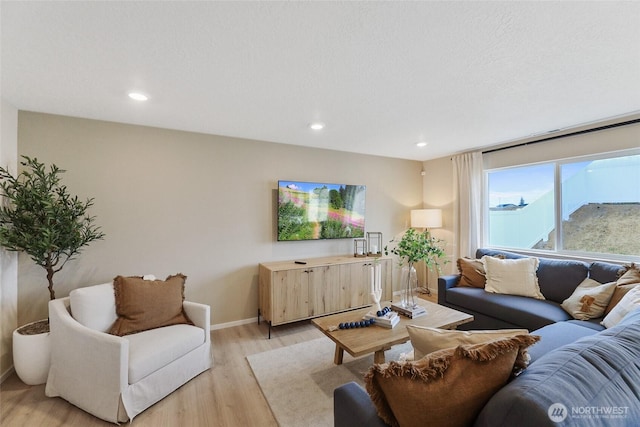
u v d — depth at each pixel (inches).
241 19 53.1
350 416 44.8
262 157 140.3
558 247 129.0
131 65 69.5
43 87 81.1
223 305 131.6
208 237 128.1
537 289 113.5
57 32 56.4
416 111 101.4
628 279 89.3
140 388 74.5
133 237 114.0
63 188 95.3
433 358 38.1
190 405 78.4
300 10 50.8
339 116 106.3
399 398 36.0
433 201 187.5
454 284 133.2
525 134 131.4
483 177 157.9
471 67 71.0
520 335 39.0
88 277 106.7
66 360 78.1
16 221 87.0
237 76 75.2
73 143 105.0
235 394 83.4
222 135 130.7
